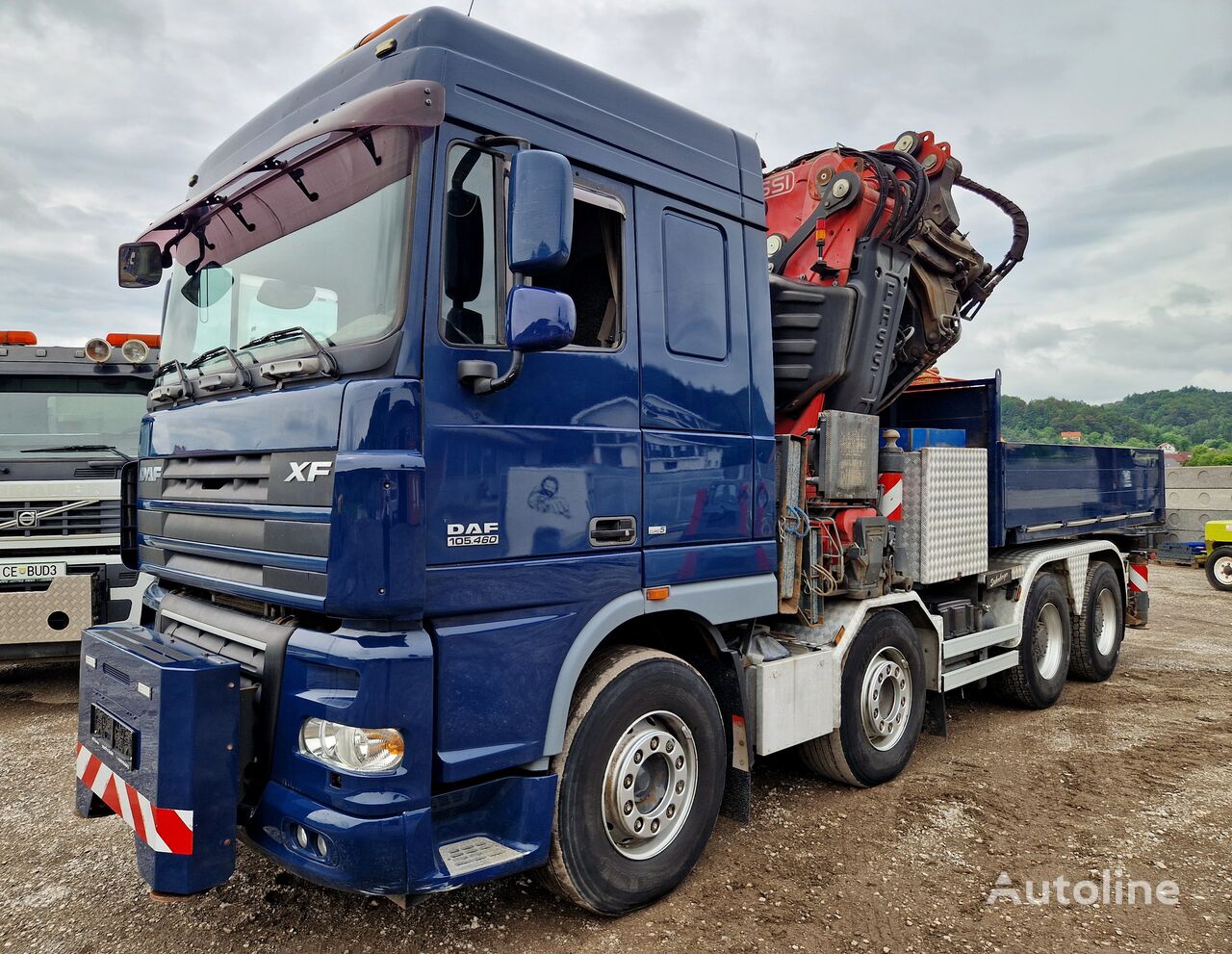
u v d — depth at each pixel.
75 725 6.07
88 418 7.21
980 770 5.27
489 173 3.09
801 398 4.98
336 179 3.14
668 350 3.72
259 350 3.30
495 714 3.02
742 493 4.07
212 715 2.75
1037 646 6.82
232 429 3.24
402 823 2.72
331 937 3.29
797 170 5.51
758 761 5.42
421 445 2.82
